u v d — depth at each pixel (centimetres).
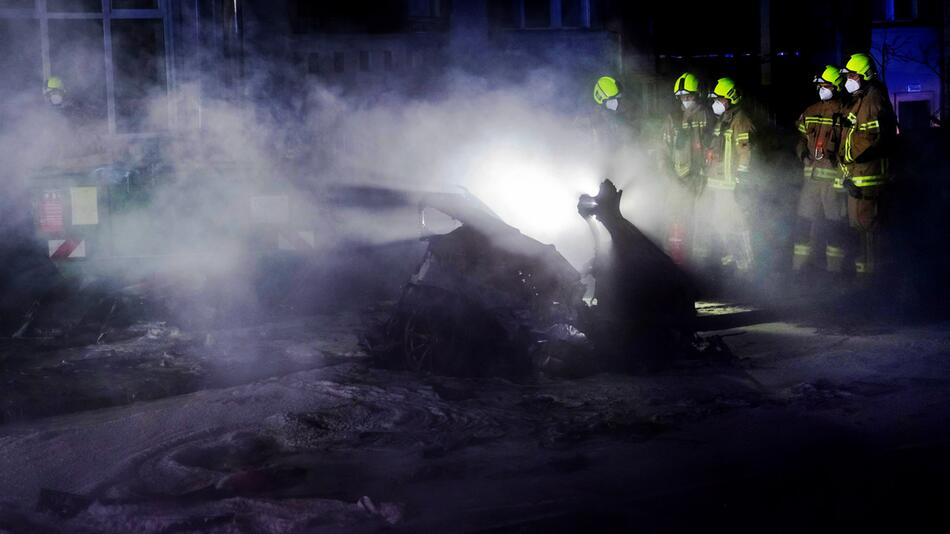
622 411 718
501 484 569
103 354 920
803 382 775
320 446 649
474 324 839
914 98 2427
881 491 546
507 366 844
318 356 898
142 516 517
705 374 828
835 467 583
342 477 588
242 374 845
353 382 808
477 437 659
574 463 598
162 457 629
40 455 639
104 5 1105
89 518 525
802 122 1216
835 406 716
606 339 859
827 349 909
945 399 723
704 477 572
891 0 2405
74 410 762
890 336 955
